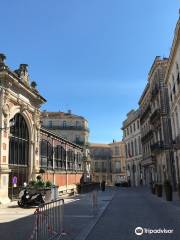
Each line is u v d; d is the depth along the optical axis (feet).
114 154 332.19
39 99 105.91
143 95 195.62
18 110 92.68
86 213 58.18
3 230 40.45
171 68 114.11
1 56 84.64
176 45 99.25
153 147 166.09
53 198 83.05
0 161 81.20
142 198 96.89
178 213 54.44
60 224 37.50
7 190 83.41
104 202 83.92
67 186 141.18
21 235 36.73
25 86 95.09
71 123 264.93
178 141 111.14
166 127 143.13
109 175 329.31
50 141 122.52
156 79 151.33
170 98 124.06
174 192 118.62
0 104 82.94
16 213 60.90
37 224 29.81
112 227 40.86
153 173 181.68
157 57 148.36
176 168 122.72
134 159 241.14
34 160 102.27
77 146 169.27
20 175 94.58
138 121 228.63
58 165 132.77
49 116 265.54
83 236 34.55
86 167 247.09
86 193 144.05
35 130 104.53
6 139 84.58
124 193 132.26
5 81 84.43
